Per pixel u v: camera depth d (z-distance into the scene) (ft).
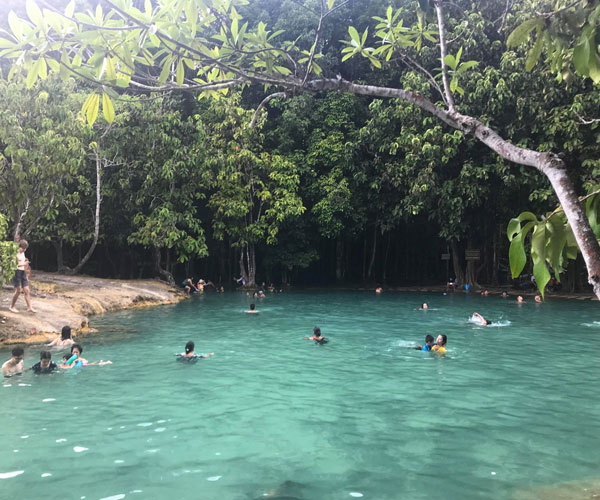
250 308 57.06
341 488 13.76
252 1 86.22
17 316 38.27
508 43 7.86
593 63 7.13
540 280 6.04
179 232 74.43
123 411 20.54
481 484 14.05
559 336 39.93
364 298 73.20
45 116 53.06
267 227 83.56
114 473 14.62
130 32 8.24
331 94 87.20
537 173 66.13
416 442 17.28
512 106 67.72
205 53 9.37
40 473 14.60
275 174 82.89
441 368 28.58
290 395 23.03
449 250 97.81
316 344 36.17
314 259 95.61
